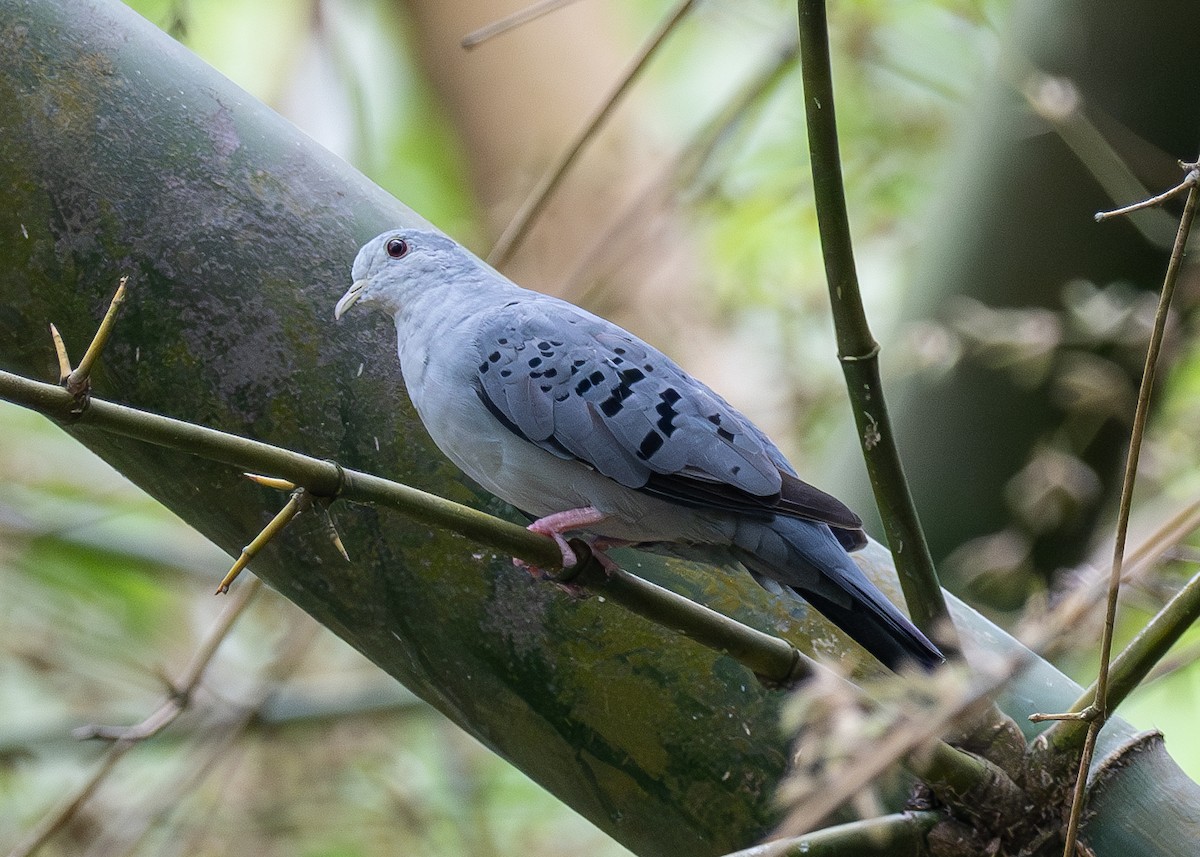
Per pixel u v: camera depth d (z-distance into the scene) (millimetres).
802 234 13062
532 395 6699
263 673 12133
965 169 10109
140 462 6445
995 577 9773
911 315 10289
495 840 12656
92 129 6348
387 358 6801
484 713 6398
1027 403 9781
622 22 16031
